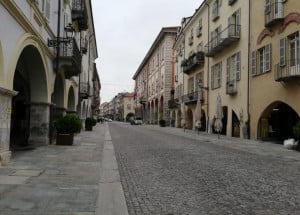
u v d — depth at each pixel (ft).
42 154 44.98
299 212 20.15
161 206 21.18
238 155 50.49
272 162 43.24
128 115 443.73
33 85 54.85
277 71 70.74
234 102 93.56
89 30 141.38
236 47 92.79
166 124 191.11
